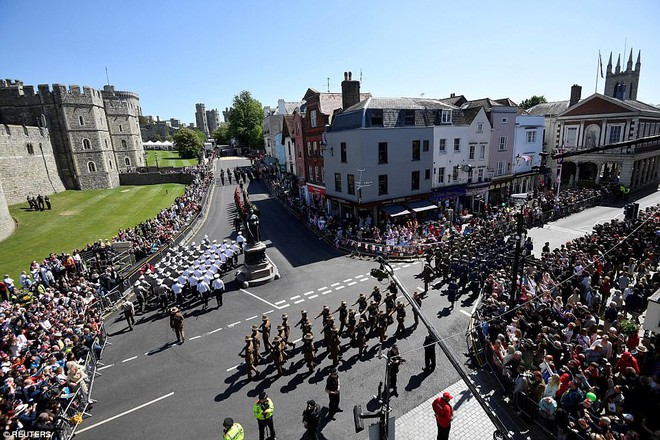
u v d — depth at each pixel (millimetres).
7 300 20016
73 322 16328
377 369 13586
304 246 30281
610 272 16688
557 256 18453
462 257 20734
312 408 10039
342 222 32969
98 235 34875
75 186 59438
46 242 32781
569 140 49188
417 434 10539
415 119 33219
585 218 33375
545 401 9789
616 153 43531
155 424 11523
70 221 39750
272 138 72375
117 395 13000
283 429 10984
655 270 17172
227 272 25141
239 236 28594
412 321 16891
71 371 12453
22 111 56531
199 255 25906
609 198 39656
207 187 54250
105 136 62938
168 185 62594
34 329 16000
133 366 14727
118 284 21594
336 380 11266
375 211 32594
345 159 33125
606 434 8180
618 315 12680
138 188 60531
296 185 50875
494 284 16719
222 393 12781
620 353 11273
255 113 105250
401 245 26344
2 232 33906
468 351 14352
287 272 24516
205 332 17125
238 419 11516
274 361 13398
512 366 11453
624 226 22734
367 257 26688
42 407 11617
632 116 42938
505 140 41062
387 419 7238
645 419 8500
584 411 8961
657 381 8953
